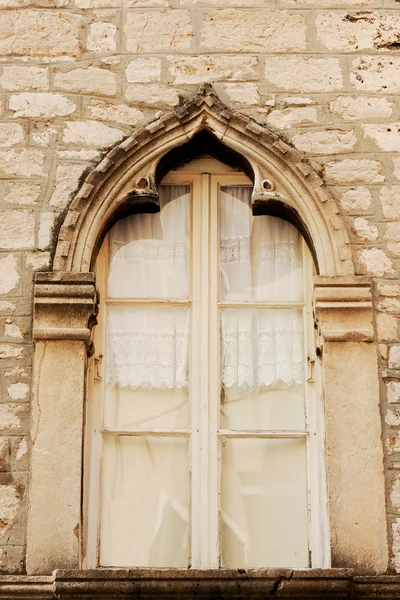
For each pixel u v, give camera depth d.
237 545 6.94
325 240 7.24
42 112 7.48
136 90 7.52
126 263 7.48
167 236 7.53
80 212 7.25
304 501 7.02
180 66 7.58
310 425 7.13
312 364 7.26
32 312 7.09
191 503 7.00
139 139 7.39
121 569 6.46
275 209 7.45
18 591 6.52
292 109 7.50
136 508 7.01
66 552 6.67
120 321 7.36
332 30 7.70
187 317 7.37
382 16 7.75
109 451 7.11
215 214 7.54
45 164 7.38
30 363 7.01
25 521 6.74
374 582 6.55
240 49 7.63
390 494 6.79
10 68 7.57
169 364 7.27
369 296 7.11
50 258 7.20
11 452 6.85
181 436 7.14
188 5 7.73
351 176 7.38
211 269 7.44
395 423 6.92
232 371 7.25
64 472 6.80
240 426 7.16
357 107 7.52
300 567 6.82
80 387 6.95
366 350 7.03
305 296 7.40
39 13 7.71
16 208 7.29
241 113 7.45
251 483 7.05
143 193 7.33
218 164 7.61
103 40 7.65
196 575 6.45
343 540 6.71
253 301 7.39
